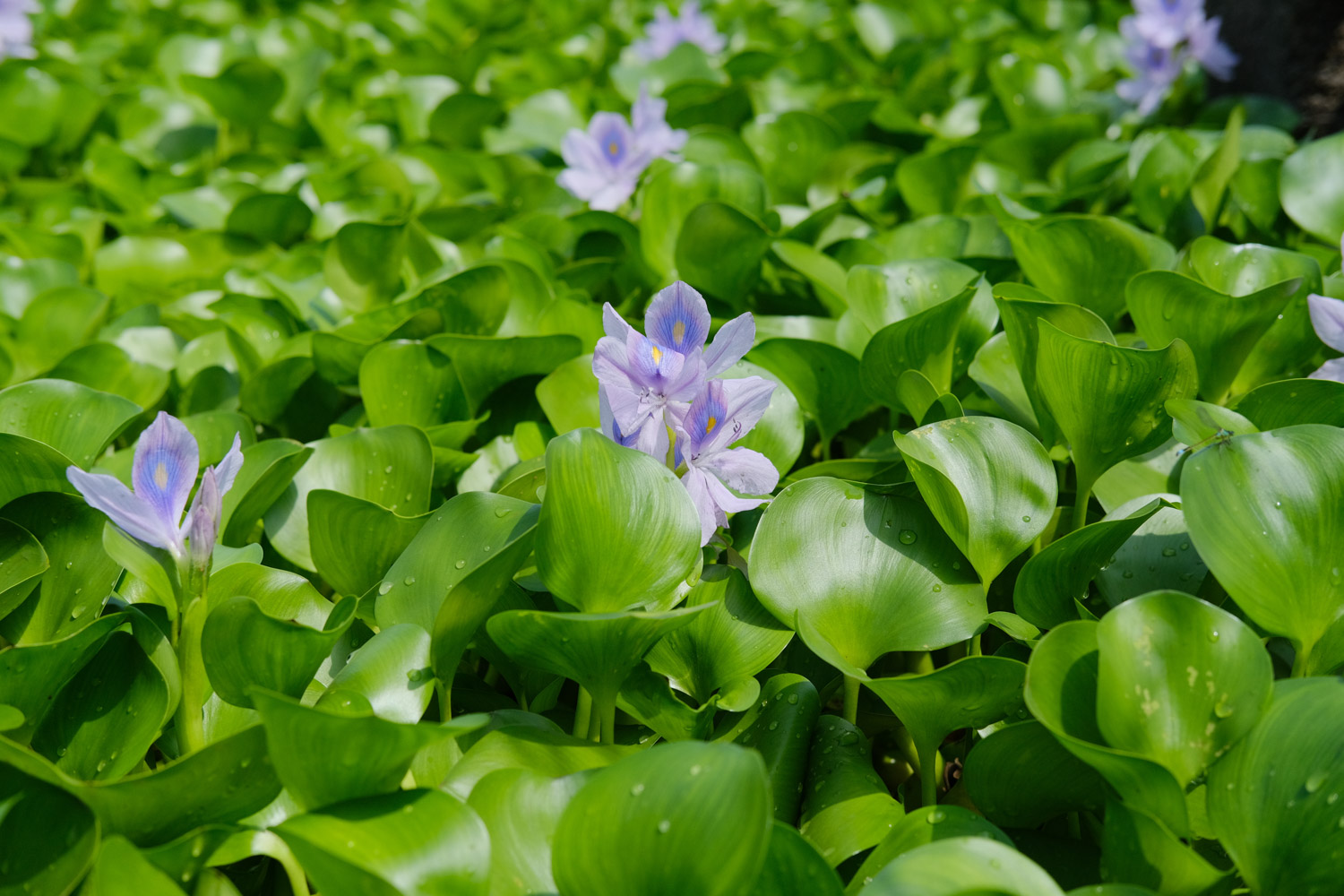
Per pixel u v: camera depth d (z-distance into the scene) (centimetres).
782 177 152
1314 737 68
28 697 74
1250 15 175
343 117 184
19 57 188
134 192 156
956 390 98
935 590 78
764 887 67
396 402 96
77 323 110
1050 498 79
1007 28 200
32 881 68
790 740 77
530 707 83
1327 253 108
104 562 81
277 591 80
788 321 102
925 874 63
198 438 93
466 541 78
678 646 79
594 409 92
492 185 156
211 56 210
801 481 80
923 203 135
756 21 228
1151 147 126
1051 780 72
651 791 65
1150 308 89
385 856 65
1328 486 74
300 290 118
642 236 117
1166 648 69
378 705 73
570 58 205
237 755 68
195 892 70
